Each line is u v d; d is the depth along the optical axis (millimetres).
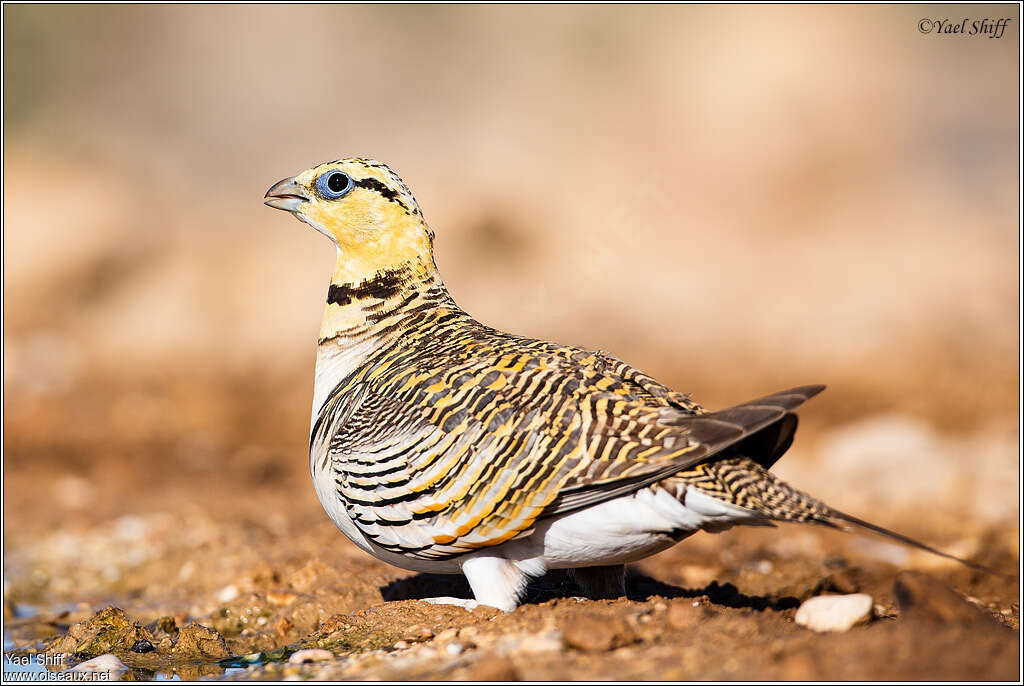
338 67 24359
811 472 12164
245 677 5902
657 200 19672
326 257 20344
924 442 12805
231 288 20125
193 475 12875
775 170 20359
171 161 23625
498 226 19281
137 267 20812
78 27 24875
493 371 5902
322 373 6816
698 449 5348
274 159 24000
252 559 9117
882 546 9164
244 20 24953
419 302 6762
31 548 10039
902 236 19828
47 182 21938
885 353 16984
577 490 5547
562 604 6148
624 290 18547
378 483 5871
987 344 17000
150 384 17219
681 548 9234
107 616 7164
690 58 21812
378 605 6766
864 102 21250
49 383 17172
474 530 5785
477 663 5457
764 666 5230
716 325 18047
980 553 8719
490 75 23375
